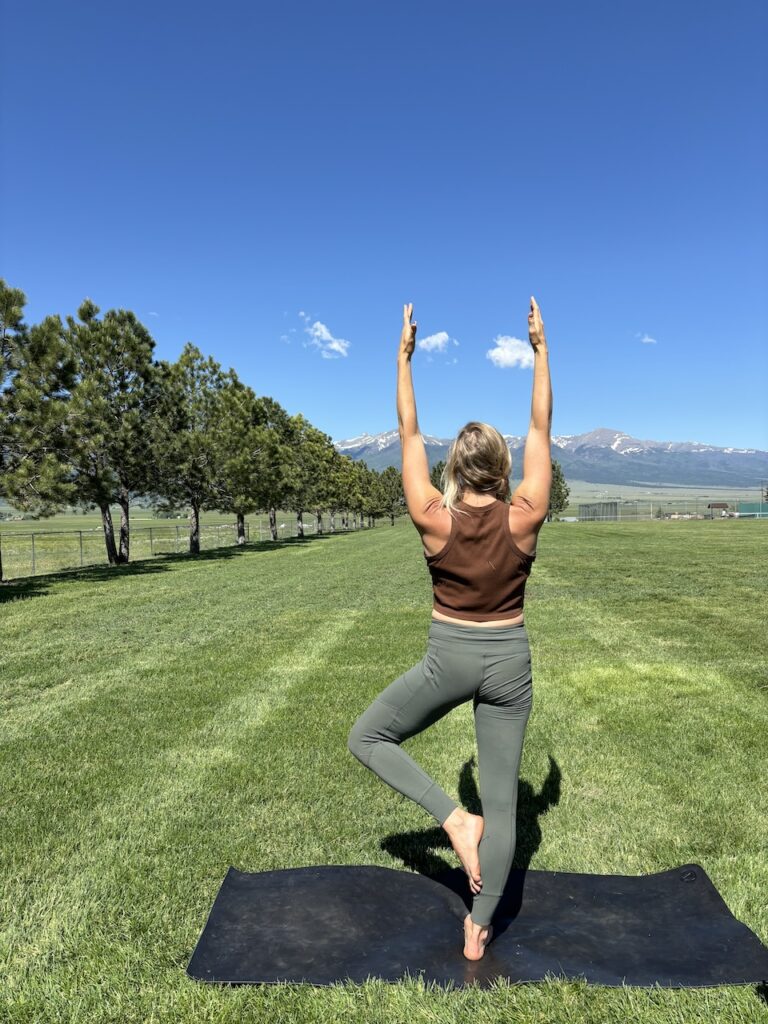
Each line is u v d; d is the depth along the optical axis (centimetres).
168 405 2448
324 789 376
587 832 321
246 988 211
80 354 2191
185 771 405
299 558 2288
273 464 3259
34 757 430
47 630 912
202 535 4938
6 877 284
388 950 228
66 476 1563
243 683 620
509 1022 194
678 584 1324
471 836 219
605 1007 199
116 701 562
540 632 845
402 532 4628
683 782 377
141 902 264
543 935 234
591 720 496
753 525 4653
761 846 303
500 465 219
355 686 602
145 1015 201
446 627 217
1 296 1524
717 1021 192
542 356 234
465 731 479
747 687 581
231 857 300
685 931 235
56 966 226
